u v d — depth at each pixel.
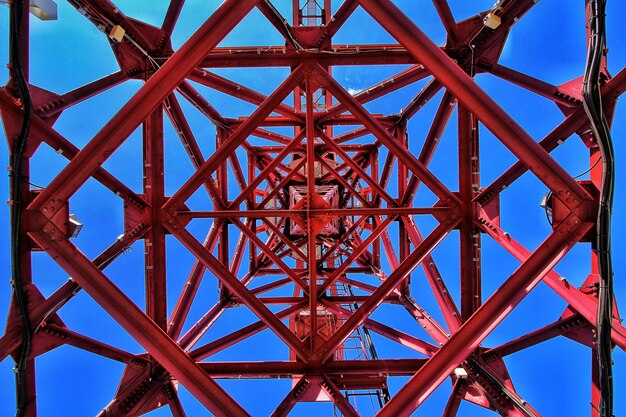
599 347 5.76
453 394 7.61
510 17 7.27
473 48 7.72
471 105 5.61
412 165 7.40
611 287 5.65
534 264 6.03
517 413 6.80
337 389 7.11
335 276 8.70
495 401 7.11
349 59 7.95
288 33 7.62
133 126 5.65
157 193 7.77
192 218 7.41
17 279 5.72
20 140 5.68
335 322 12.70
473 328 6.05
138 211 7.45
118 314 5.71
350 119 11.26
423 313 10.41
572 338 6.86
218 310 10.81
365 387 7.32
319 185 14.52
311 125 7.34
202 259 7.23
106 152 5.61
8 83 5.77
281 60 7.93
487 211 7.59
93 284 5.68
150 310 7.59
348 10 7.55
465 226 7.84
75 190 5.60
